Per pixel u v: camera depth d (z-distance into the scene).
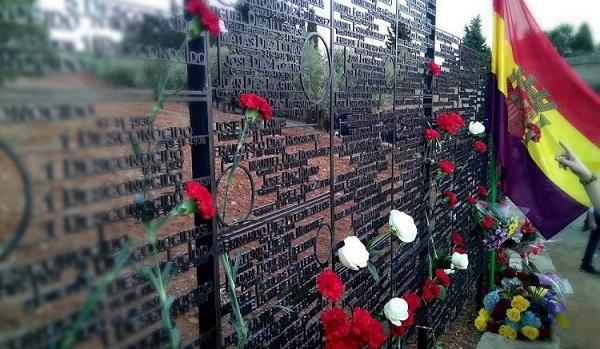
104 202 0.98
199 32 1.16
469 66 4.28
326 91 1.97
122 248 1.01
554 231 3.33
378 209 2.55
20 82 0.79
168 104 1.67
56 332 0.87
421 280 3.27
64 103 0.86
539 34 3.34
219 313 1.40
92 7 0.90
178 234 1.24
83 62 0.89
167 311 1.12
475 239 4.50
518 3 3.39
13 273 0.81
